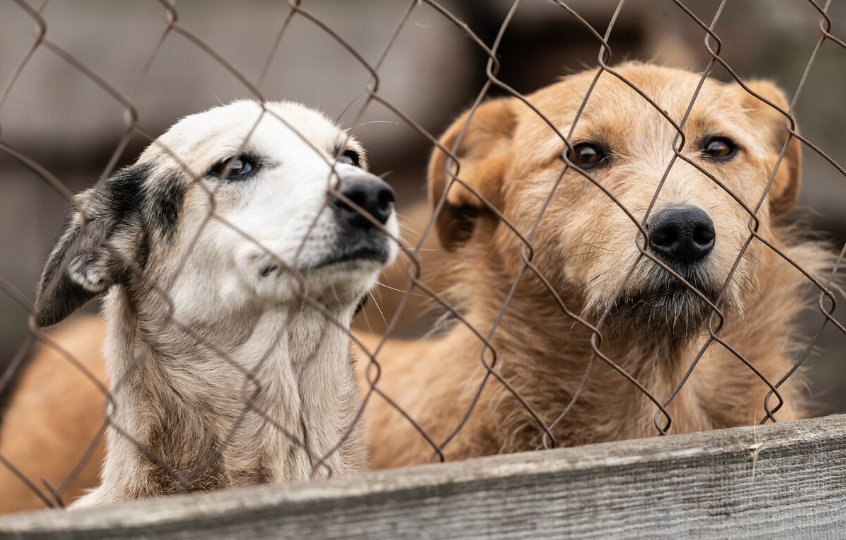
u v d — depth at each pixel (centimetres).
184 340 309
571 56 989
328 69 1055
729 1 941
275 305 302
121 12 1052
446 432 419
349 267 285
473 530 209
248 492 193
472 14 1012
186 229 311
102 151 1004
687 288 337
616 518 223
